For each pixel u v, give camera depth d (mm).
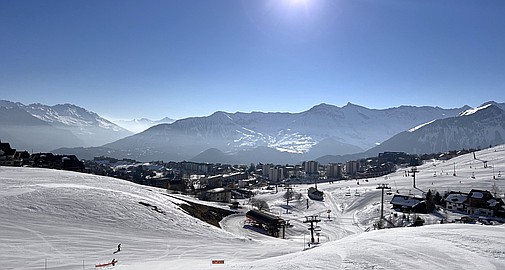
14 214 39625
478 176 131875
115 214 45344
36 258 28969
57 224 38906
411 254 23391
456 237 28016
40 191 48312
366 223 83250
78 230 38094
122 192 55812
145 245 36750
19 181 60344
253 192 157625
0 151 125188
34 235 34594
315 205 111812
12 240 32531
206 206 83625
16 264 27312
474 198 88500
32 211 41312
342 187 153125
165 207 54656
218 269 22547
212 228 50344
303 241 62406
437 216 82938
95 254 31625
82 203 46344
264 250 39781
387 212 88062
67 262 28672
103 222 42406
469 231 30641
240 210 89688
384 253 23781
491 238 27391
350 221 86875
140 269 27281
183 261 31141
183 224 48250
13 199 43906
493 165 156875
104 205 47344
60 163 144500
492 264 21031
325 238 67750
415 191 115938
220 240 44500
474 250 24016
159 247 36656
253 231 68250
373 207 96750
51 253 30484
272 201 122312
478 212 87500
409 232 31547
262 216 74812
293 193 132125
